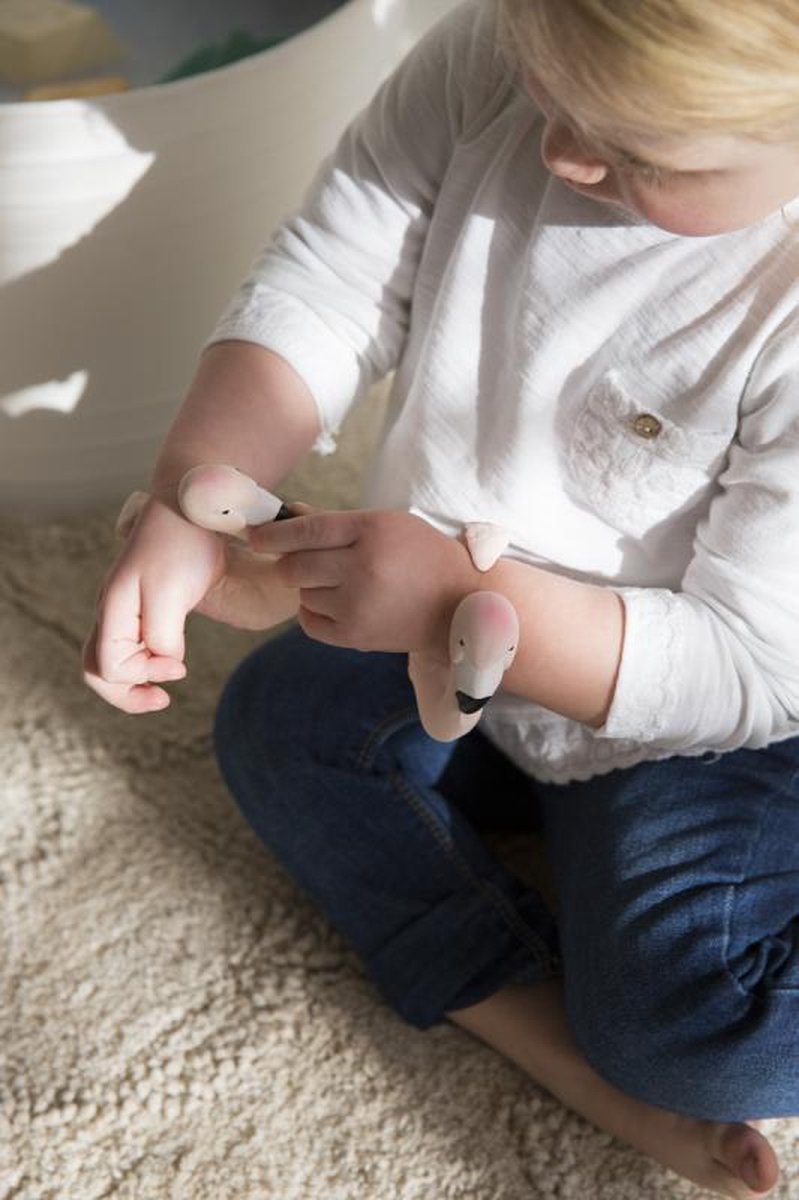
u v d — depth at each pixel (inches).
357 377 40.3
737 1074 36.5
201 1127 39.6
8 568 52.7
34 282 46.3
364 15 47.7
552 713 39.9
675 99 27.0
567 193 35.3
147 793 46.8
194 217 46.4
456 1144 39.6
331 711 42.5
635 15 26.3
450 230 37.8
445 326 37.6
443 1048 41.5
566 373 36.1
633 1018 37.1
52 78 51.1
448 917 41.1
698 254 34.0
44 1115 39.1
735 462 35.3
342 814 42.0
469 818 45.6
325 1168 38.9
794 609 35.3
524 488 37.6
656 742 37.6
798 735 39.8
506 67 36.4
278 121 46.2
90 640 35.3
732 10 26.1
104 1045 40.8
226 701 44.3
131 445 52.3
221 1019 41.6
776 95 27.1
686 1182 39.3
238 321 39.4
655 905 37.6
